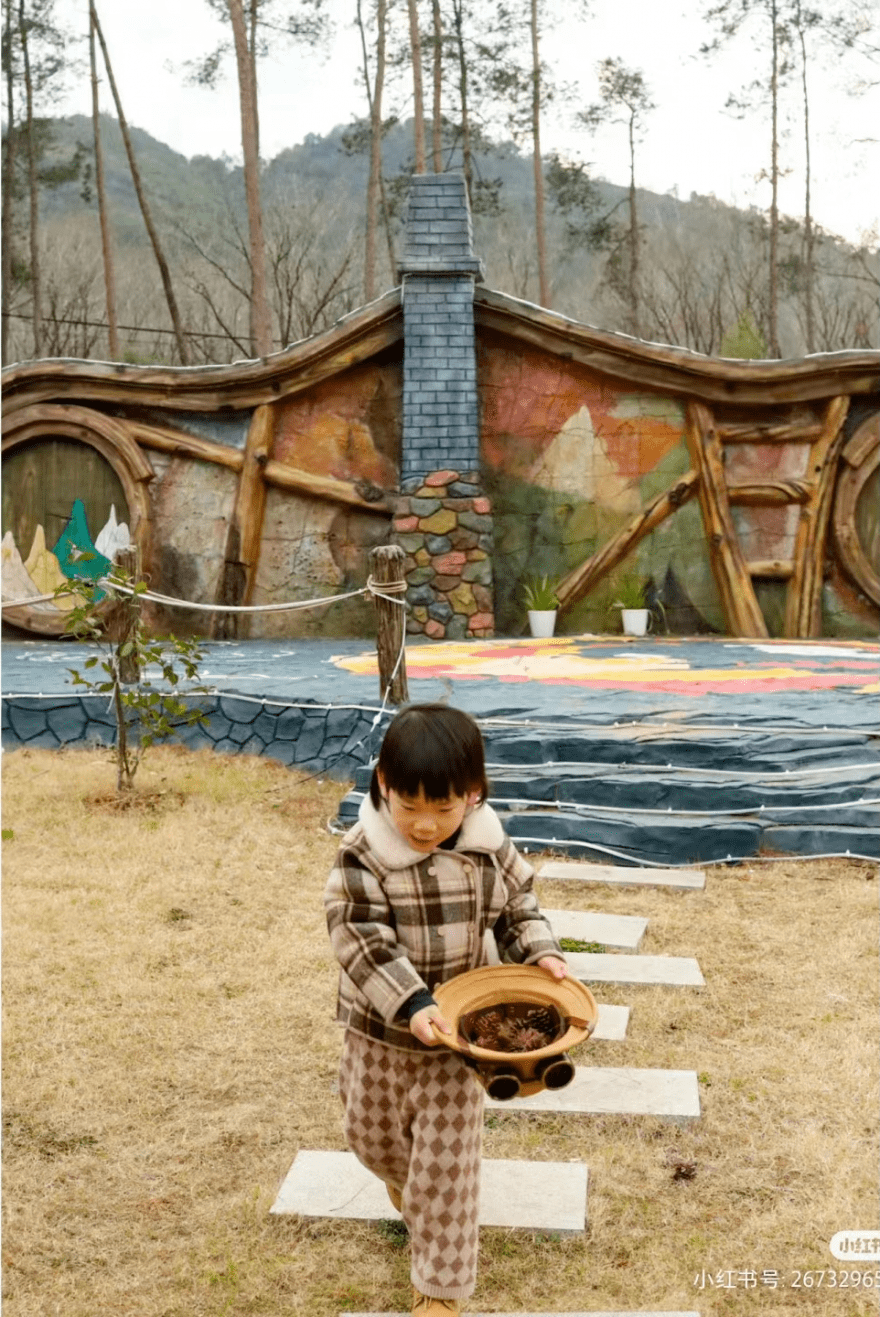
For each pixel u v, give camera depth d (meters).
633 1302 3.12
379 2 33.22
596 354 15.74
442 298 15.60
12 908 6.16
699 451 15.79
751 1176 3.70
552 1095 4.16
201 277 47.66
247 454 16.19
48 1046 4.61
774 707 8.64
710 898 6.29
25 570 16.38
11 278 38.16
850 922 5.85
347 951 2.78
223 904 6.27
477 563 15.58
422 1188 2.88
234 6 25.70
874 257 42.66
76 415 16.17
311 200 45.06
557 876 6.60
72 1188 3.67
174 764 9.31
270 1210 3.52
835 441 15.59
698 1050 4.54
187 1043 4.66
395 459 16.30
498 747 7.83
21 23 33.44
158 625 16.41
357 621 16.36
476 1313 3.07
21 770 9.23
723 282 42.00
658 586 16.12
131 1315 3.09
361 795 7.64
